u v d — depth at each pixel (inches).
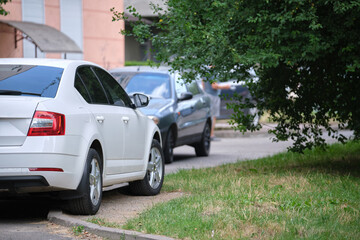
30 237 578.2
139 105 840.3
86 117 670.5
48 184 615.8
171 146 1296.8
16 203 766.5
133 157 789.9
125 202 778.8
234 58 824.3
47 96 642.8
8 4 2187.5
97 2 2551.7
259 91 1029.2
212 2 879.1
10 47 2198.6
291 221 600.7
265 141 1875.0
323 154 1267.2
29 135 609.6
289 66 989.8
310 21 844.0
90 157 665.0
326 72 987.3
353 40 847.1
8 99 618.8
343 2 807.1
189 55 901.2
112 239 574.6
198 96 1443.2
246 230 573.6
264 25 844.6
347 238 546.9
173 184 911.7
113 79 804.6
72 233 597.3
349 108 992.2
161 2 946.1
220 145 1759.4
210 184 878.4
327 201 711.7
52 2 2370.8
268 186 822.5
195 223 593.6
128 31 942.4
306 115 1042.1
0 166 603.2
